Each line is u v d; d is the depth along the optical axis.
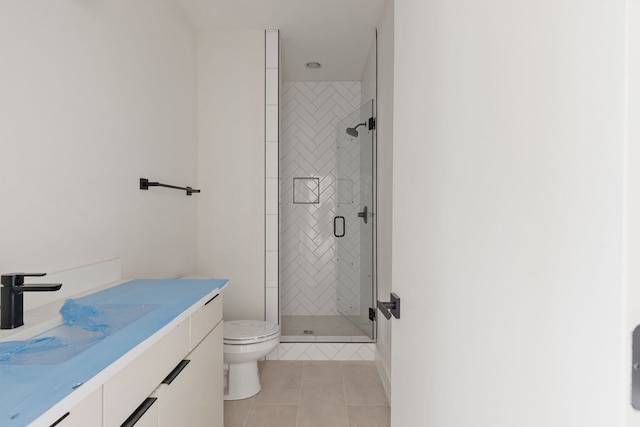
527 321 0.50
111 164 1.74
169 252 2.44
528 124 0.50
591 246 0.39
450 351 0.76
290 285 4.14
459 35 0.72
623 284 0.35
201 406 1.44
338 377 2.80
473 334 0.66
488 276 0.61
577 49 0.41
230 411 2.29
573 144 0.41
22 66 1.22
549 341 0.46
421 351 0.94
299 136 4.12
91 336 1.03
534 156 0.49
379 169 3.03
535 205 0.48
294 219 4.14
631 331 0.35
